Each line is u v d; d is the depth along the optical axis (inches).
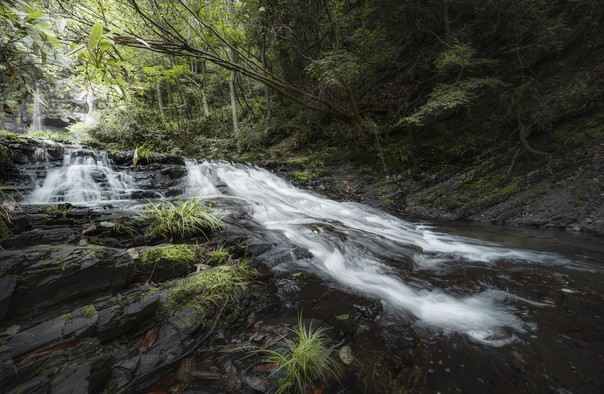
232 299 96.7
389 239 186.7
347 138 400.5
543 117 275.1
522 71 304.3
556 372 70.2
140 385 64.6
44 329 66.1
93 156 223.3
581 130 254.5
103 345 69.9
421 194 296.7
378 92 424.8
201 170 284.0
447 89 302.4
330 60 304.3
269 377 67.3
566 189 226.1
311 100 383.6
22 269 74.1
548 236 195.0
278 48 453.7
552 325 91.0
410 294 115.2
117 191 203.6
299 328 83.3
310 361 71.7
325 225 190.4
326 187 335.3
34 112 722.8
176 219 135.0
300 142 456.4
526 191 245.0
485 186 271.0
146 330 78.6
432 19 381.1
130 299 83.0
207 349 77.4
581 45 290.4
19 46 73.8
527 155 274.7
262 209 212.8
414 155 352.2
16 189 169.9
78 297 81.3
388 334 86.1
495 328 90.0
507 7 312.0
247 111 613.3
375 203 301.4
